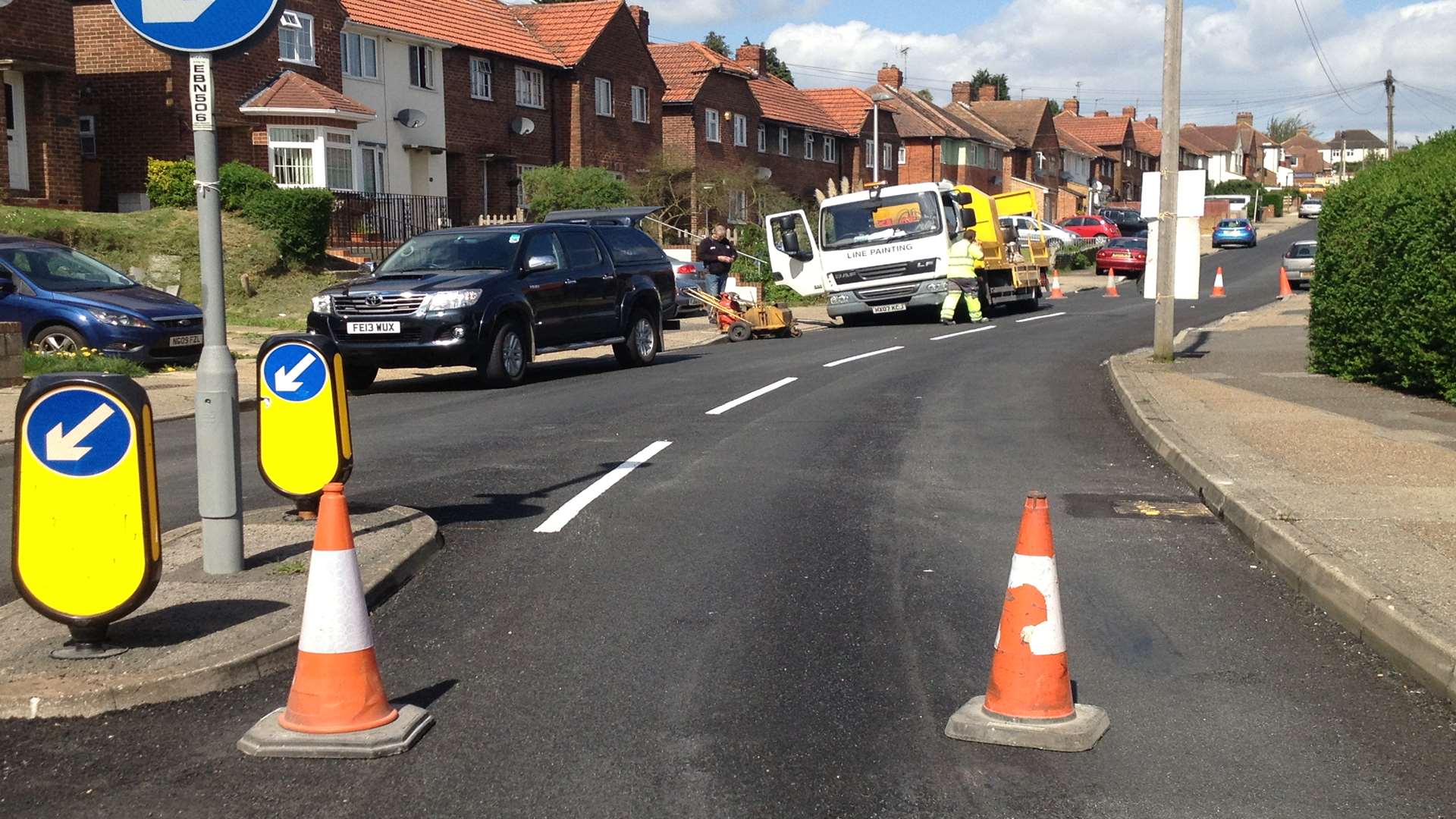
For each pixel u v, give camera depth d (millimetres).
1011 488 9234
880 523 8070
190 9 6020
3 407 12531
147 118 30797
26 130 26875
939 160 71750
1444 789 4242
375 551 6820
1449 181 11852
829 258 28781
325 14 34438
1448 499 8039
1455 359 12102
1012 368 17984
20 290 16719
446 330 15336
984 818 4008
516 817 4012
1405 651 5391
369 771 4352
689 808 4070
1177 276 16969
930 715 4863
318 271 28391
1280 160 156375
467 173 40969
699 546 7449
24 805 4086
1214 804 4125
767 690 5117
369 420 12852
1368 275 13852
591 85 45125
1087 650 5676
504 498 8773
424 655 5539
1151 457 10570
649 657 5516
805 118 60438
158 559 5141
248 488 9328
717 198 48062
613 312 18359
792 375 17016
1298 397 13359
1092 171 99125
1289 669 5426
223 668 5078
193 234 26281
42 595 5020
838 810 4059
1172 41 16469
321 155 32531
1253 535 7523
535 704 4973
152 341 16781
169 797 4152
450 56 39938
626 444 11109
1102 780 4305
